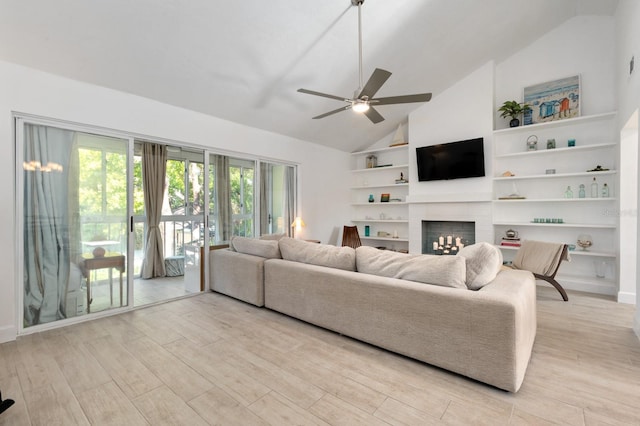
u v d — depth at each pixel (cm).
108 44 261
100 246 308
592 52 406
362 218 646
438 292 194
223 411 159
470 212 480
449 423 148
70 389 180
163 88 328
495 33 397
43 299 275
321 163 575
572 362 207
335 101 432
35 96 260
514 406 161
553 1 368
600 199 382
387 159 621
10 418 155
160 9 246
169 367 204
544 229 445
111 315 307
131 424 151
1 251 245
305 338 249
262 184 480
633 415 152
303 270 275
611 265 400
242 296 338
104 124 302
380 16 312
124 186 325
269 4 267
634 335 253
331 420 152
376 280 226
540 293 383
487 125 462
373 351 226
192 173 396
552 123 411
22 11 218
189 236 402
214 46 295
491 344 173
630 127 332
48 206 277
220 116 403
